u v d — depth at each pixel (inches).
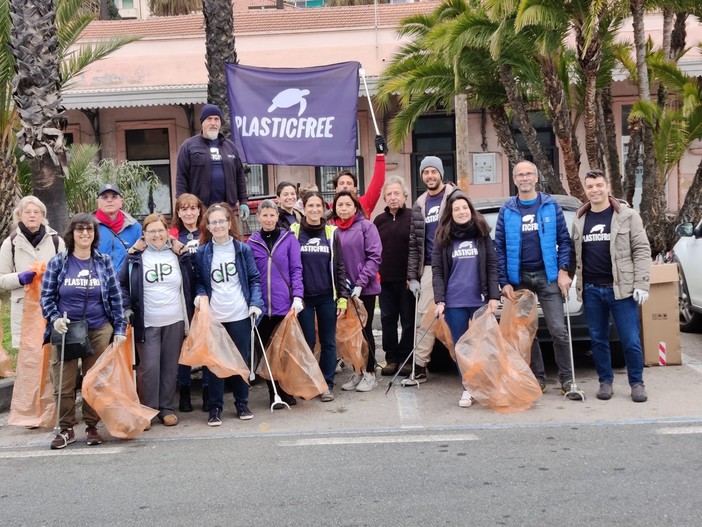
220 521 177.2
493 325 265.0
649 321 315.6
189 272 267.0
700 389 279.6
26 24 382.3
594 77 468.1
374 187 336.2
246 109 335.3
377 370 329.4
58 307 243.8
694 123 476.7
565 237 274.4
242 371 254.7
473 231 271.6
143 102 678.5
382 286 311.7
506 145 554.6
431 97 564.7
